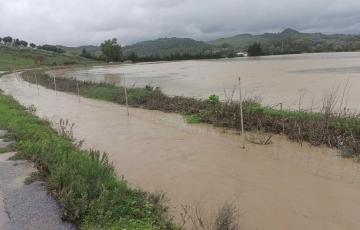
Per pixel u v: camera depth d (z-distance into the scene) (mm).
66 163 7602
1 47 130625
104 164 7988
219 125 13211
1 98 22234
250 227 6195
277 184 7867
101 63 125312
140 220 5887
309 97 19750
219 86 28938
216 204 7027
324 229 6078
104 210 5969
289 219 6410
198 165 9219
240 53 165250
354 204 6863
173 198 7359
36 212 6023
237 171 8711
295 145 10562
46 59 123625
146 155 10211
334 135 10664
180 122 14258
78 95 22984
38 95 27047
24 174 7777
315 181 7957
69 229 5512
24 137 10836
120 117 15922
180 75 47156
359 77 30391
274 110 13719
